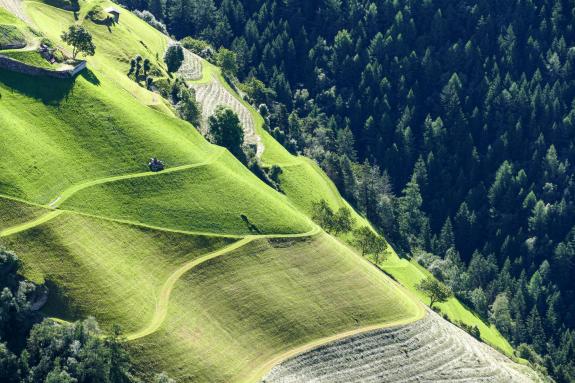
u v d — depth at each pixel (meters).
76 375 144.62
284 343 173.00
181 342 160.00
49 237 164.88
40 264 159.75
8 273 152.88
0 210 166.25
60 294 157.50
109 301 160.12
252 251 188.38
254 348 168.62
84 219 173.75
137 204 186.25
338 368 174.38
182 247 181.62
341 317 185.00
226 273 180.38
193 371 157.00
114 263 168.25
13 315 148.62
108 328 156.75
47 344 146.88
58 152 188.12
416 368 184.25
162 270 174.75
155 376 152.75
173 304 167.00
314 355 173.50
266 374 163.25
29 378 142.62
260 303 177.50
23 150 180.38
